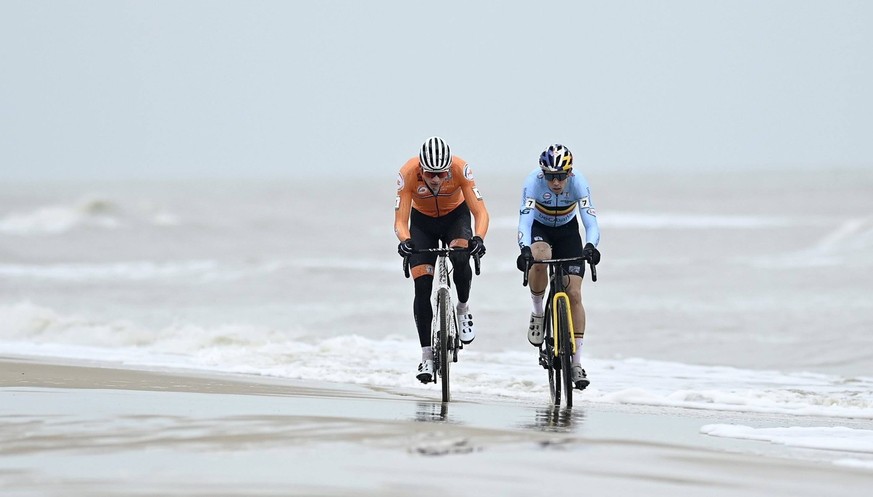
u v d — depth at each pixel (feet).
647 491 44.78
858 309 170.30
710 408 87.20
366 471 46.42
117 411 66.80
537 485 44.80
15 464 46.96
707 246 303.48
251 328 154.92
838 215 411.34
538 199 86.74
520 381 102.68
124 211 461.37
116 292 223.30
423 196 88.02
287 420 63.46
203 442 53.83
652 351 139.64
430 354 86.79
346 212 483.51
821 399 93.04
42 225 427.33
